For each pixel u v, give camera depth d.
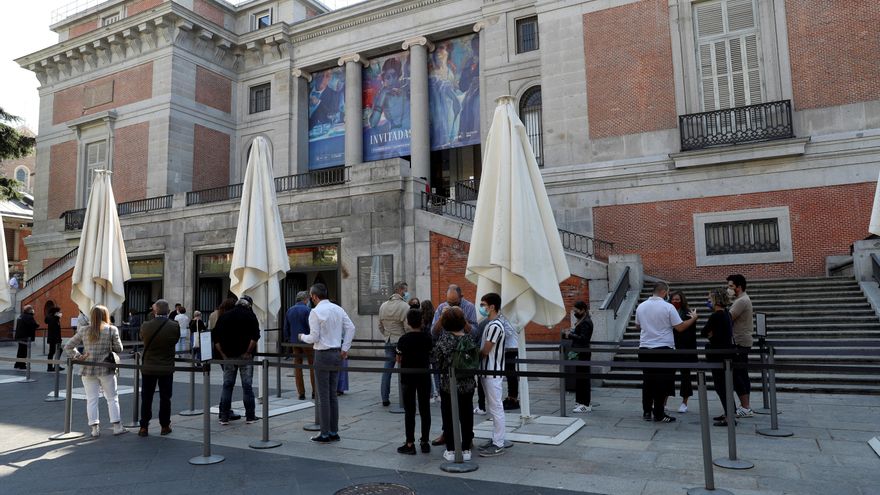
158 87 27.52
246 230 10.38
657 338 8.10
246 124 29.73
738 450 6.38
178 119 27.31
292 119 28.50
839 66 16.47
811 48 16.86
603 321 11.44
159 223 20.88
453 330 6.32
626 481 5.40
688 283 15.57
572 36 19.72
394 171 16.47
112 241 11.32
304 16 30.75
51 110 31.31
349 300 16.67
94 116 28.77
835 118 16.36
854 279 13.80
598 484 5.33
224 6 30.81
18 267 43.38
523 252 6.94
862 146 15.89
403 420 8.51
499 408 6.51
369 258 16.53
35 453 6.92
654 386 7.92
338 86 28.31
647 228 18.05
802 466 5.76
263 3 30.53
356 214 16.89
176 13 26.80
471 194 22.34
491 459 6.23
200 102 28.41
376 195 16.66
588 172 18.91
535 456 6.30
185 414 9.27
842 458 6.02
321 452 6.72
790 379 10.16
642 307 8.30
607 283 14.36
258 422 8.55
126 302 21.77
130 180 27.81
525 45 23.72
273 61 29.25
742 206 17.02
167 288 20.33
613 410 8.79
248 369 8.57
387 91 27.06
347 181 17.17
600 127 19.00
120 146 28.42
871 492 5.00
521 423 7.62
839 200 16.02
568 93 19.59
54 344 15.66
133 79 28.50
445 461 6.19
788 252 16.36
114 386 8.02
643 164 18.22
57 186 30.39
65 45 29.78
